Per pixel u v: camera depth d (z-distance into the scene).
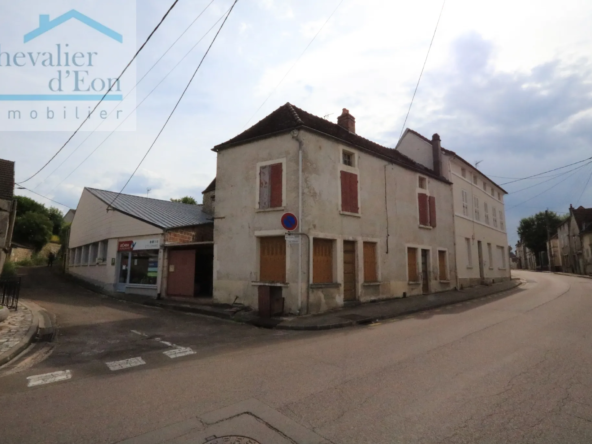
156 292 16.09
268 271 12.45
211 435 3.53
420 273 16.77
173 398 4.56
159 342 8.16
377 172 15.12
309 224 11.84
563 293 16.53
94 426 3.81
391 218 15.49
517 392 4.50
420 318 10.87
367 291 13.82
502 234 27.94
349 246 13.55
